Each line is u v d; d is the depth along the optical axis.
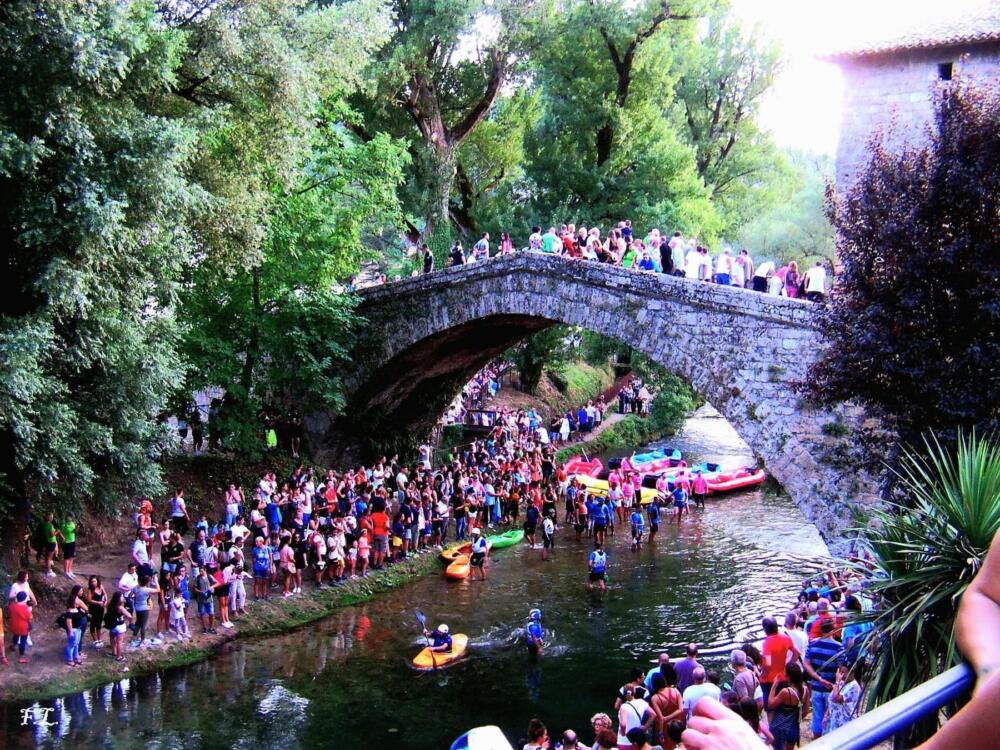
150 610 23.67
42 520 23.55
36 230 17.89
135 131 19.45
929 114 23.22
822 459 22.83
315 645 23.52
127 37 18.50
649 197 44.06
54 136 18.53
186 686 20.77
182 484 29.94
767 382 23.72
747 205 59.97
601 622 25.00
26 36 17.41
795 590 27.44
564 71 45.31
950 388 16.27
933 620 10.04
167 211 21.05
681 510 36.56
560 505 38.31
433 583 28.66
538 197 45.47
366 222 37.41
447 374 37.00
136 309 21.97
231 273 29.05
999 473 9.93
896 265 16.78
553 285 28.42
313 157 30.98
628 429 52.59
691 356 25.20
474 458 37.09
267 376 32.03
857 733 1.77
